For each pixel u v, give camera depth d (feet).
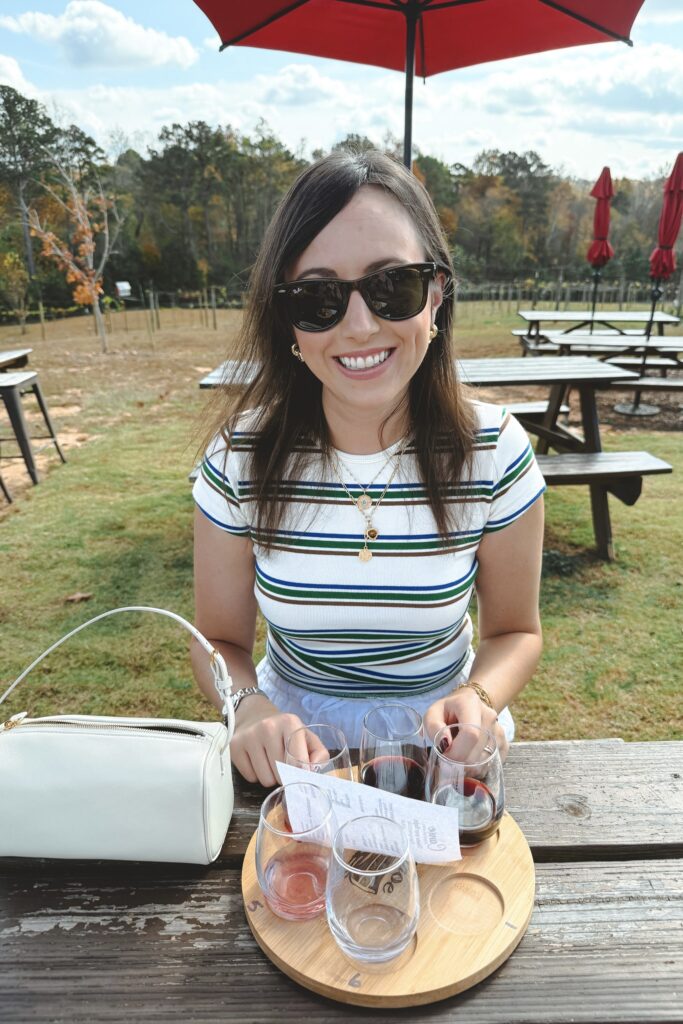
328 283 3.96
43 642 11.16
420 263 3.97
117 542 14.99
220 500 4.77
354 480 4.58
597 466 13.03
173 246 146.92
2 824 3.22
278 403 4.67
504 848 3.34
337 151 4.23
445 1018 2.63
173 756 3.22
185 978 2.81
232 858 3.40
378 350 4.10
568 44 14.79
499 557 4.85
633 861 3.38
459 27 15.10
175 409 27.61
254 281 4.55
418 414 4.61
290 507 4.60
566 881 3.25
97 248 127.34
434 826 3.01
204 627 5.14
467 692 4.03
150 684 10.03
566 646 10.84
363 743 3.54
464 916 2.98
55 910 3.12
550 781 3.87
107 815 3.18
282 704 5.03
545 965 2.83
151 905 3.14
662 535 14.80
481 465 4.60
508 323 54.80
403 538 4.55
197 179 150.92
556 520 15.67
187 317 76.43
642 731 8.98
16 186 130.52
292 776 3.15
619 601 12.18
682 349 21.68
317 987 2.71
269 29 15.11
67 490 18.40
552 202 162.09
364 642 4.73
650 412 25.20
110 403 28.86
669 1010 2.65
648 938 2.95
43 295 109.81
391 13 15.01
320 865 3.00
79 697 9.75
